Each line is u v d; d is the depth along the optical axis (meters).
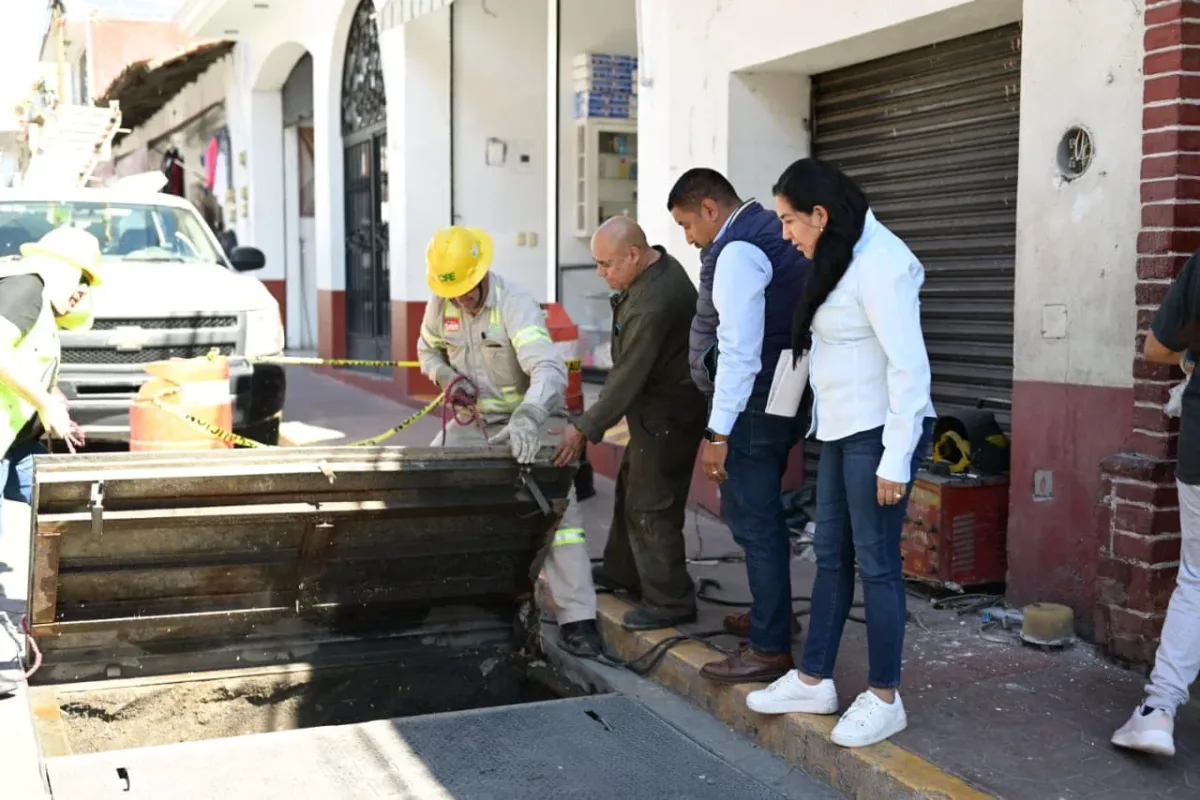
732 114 6.94
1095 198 4.77
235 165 20.28
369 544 4.73
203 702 4.84
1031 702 4.34
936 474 5.61
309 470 4.35
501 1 12.22
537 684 5.33
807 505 6.91
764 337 4.43
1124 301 4.67
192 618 4.70
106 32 20.94
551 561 5.27
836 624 4.18
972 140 6.10
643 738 4.41
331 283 15.27
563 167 11.59
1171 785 3.71
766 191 7.07
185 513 4.28
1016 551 5.22
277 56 17.50
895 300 3.79
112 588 4.51
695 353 4.67
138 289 7.84
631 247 4.87
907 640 5.02
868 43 6.20
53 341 4.94
